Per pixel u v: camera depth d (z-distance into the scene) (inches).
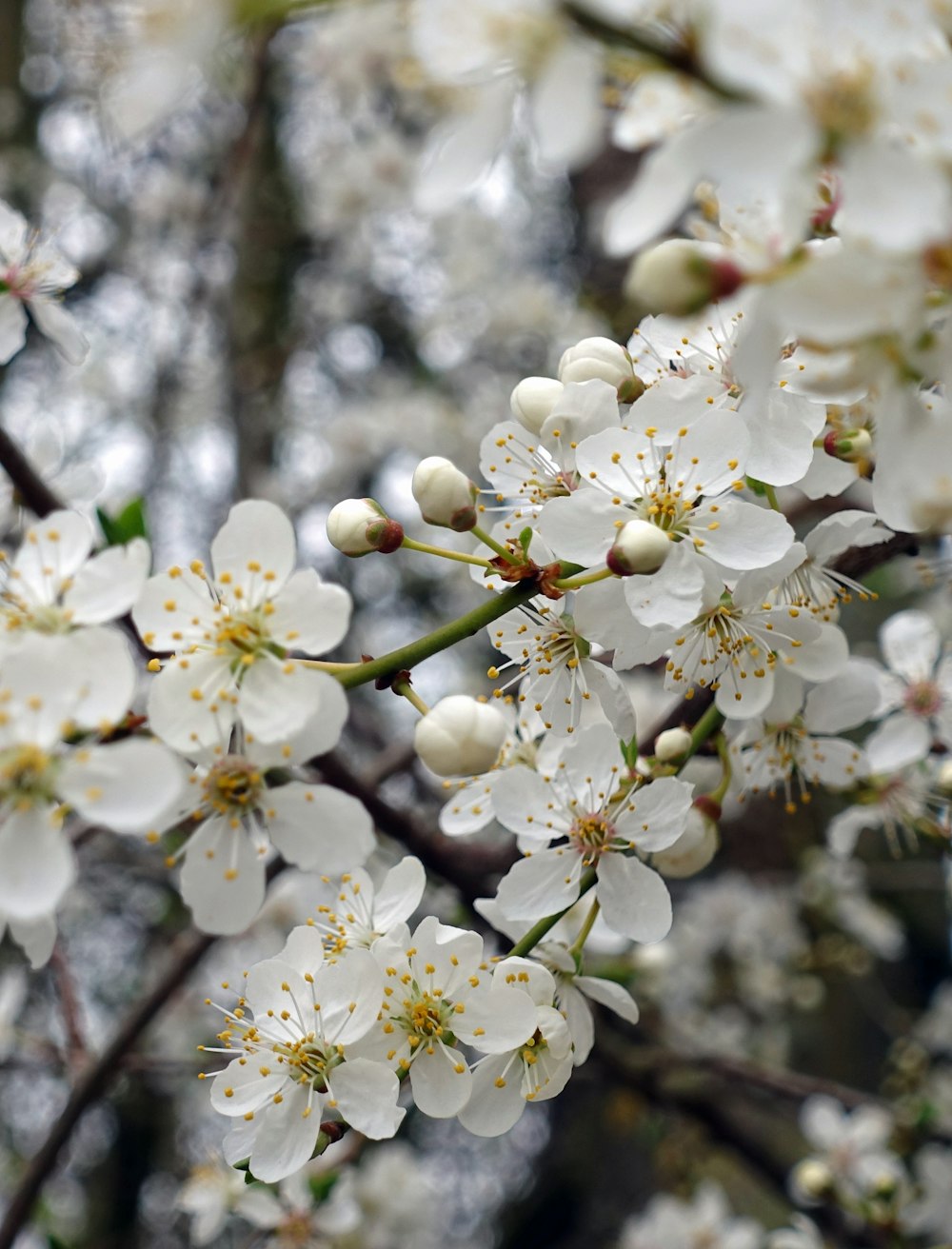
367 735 19.8
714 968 24.9
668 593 9.6
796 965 23.7
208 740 9.1
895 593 20.4
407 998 9.8
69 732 8.7
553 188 27.9
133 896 23.0
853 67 8.0
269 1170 9.7
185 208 27.0
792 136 7.9
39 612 9.1
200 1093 22.2
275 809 9.3
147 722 9.2
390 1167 16.6
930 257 8.2
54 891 8.7
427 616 25.5
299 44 24.5
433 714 9.7
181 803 9.3
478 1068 9.8
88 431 26.9
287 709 9.1
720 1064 17.7
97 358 27.0
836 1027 25.5
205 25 8.0
